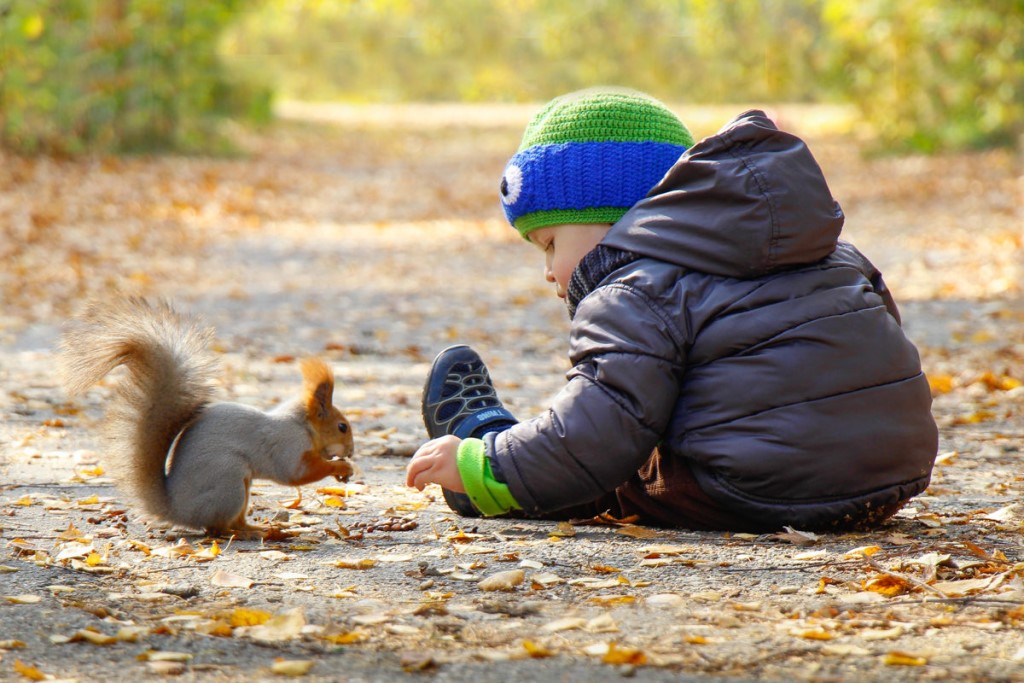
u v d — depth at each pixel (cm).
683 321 573
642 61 7644
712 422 576
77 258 1911
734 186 574
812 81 5891
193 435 592
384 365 1241
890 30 3881
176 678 416
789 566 541
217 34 4050
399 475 773
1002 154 3612
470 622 474
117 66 3544
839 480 575
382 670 425
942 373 1166
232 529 596
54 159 3222
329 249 2228
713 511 595
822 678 413
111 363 589
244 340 1362
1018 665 423
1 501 677
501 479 583
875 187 3067
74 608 487
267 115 4897
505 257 2162
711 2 6431
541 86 8162
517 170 641
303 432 593
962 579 522
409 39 8419
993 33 3744
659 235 585
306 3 7644
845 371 575
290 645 448
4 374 1130
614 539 594
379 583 526
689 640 450
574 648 445
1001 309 1515
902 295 1656
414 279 1908
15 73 3112
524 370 1214
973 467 798
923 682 409
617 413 568
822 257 595
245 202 2811
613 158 622
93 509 657
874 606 488
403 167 3900
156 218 2469
